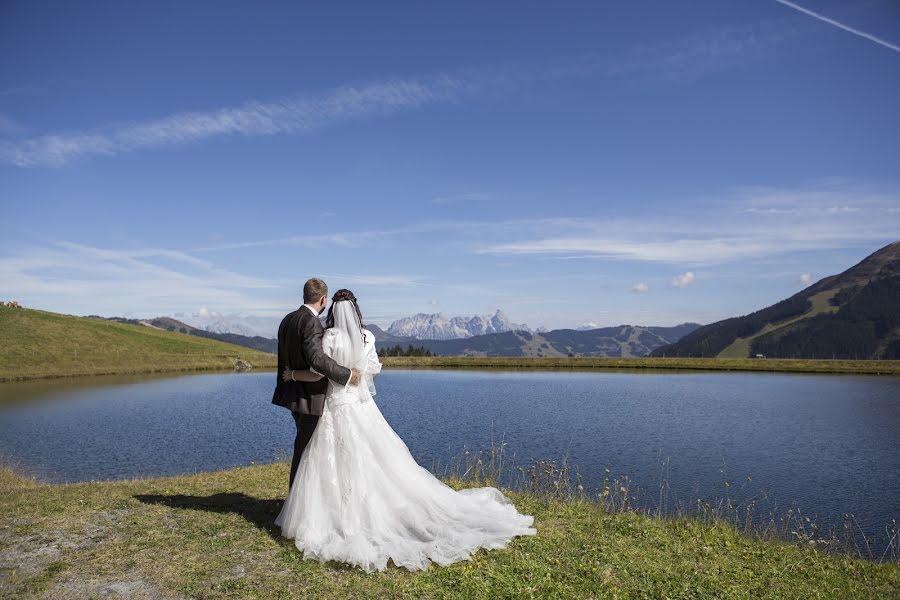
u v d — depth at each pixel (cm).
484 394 5634
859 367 9544
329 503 677
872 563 868
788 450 2942
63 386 5900
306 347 676
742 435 3366
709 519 1123
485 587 582
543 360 10925
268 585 569
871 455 2825
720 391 6069
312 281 713
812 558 832
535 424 3616
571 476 2206
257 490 1059
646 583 638
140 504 841
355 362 704
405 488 719
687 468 2455
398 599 553
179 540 678
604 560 697
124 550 642
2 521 740
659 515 1202
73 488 1094
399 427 3434
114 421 3709
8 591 535
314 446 700
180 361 8619
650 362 10444
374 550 635
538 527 821
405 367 10231
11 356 7175
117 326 10175
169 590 551
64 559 614
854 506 1927
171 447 2825
